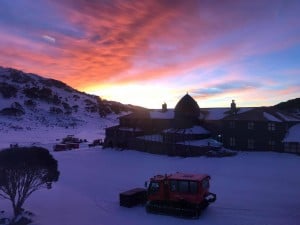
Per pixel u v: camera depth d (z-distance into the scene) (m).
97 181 48.12
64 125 181.12
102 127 196.50
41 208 33.59
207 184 32.62
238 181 44.47
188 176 31.84
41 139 124.06
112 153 81.38
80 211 32.44
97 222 28.84
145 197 35.22
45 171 31.78
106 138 93.00
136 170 56.91
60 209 33.19
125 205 33.72
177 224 27.83
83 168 60.78
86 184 46.06
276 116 70.62
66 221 29.25
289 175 46.84
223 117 76.38
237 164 56.12
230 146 73.00
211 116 80.62
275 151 67.44
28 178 30.80
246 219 28.62
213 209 31.98
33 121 174.12
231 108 76.00
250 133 70.56
